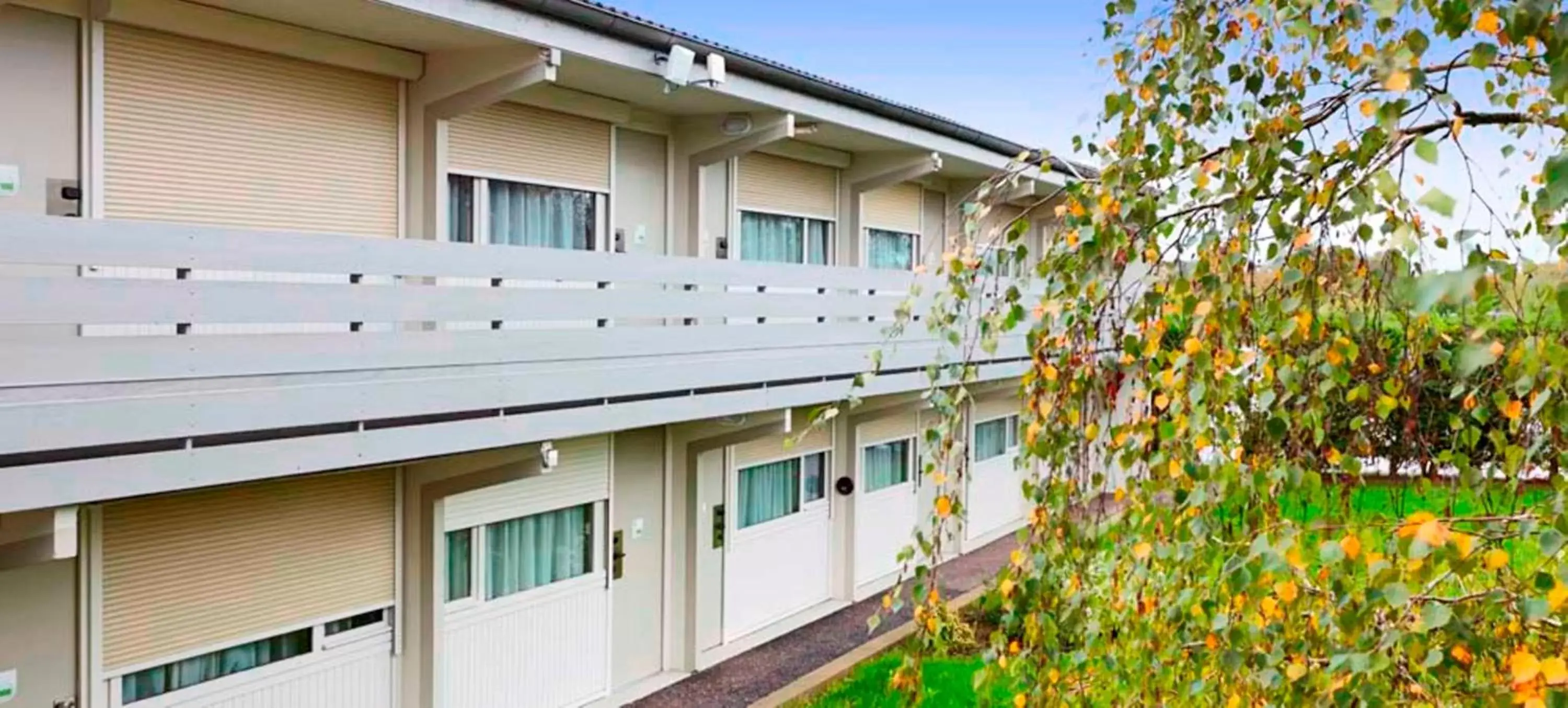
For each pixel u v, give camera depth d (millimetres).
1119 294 2840
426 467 6387
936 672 7855
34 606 4844
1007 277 3930
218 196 5406
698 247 8461
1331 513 2691
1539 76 2459
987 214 3180
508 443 5812
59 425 3900
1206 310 2438
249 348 4609
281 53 5602
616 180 7938
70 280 4004
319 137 5859
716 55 6832
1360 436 2779
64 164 4832
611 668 8227
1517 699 1714
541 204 7293
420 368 5371
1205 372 2430
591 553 8062
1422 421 3018
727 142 8289
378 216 6188
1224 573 2174
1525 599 1879
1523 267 2314
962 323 3186
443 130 6332
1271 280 2555
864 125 8781
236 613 5602
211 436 4586
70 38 4852
